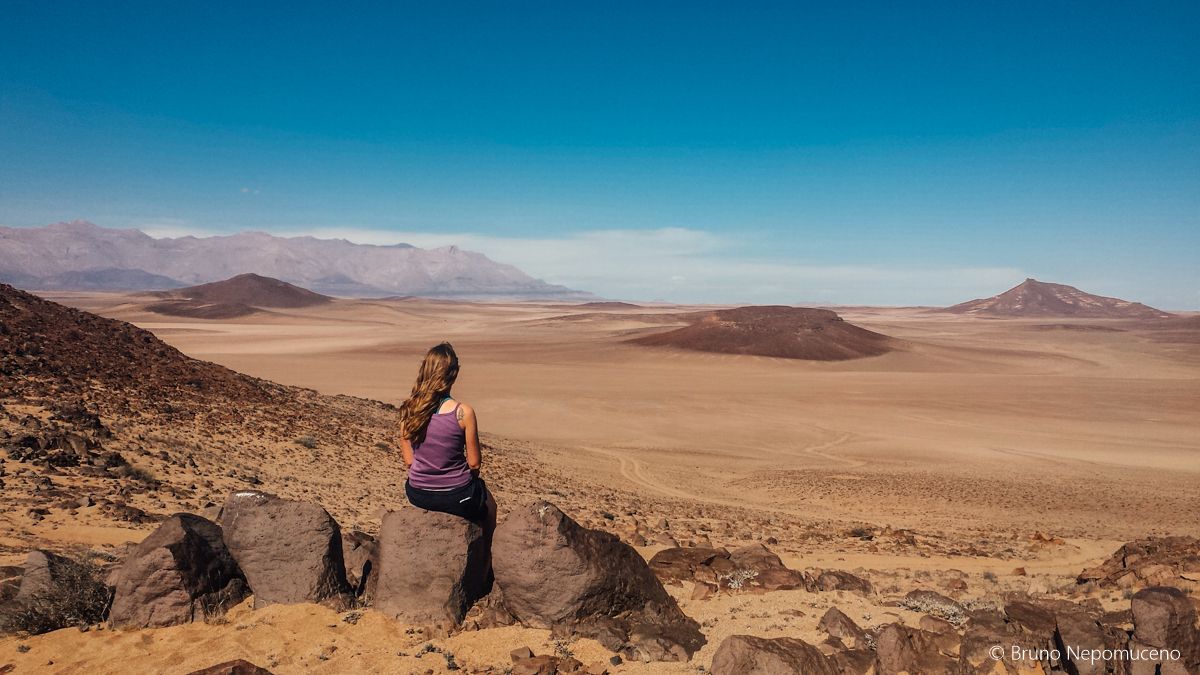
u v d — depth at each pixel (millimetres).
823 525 27875
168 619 6633
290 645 6102
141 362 32031
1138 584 12297
